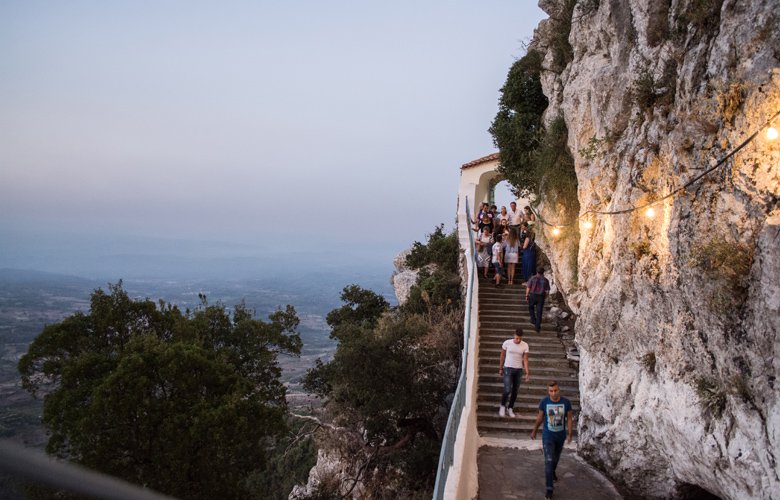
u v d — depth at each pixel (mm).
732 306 6805
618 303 10195
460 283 22781
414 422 17734
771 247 6234
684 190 8023
